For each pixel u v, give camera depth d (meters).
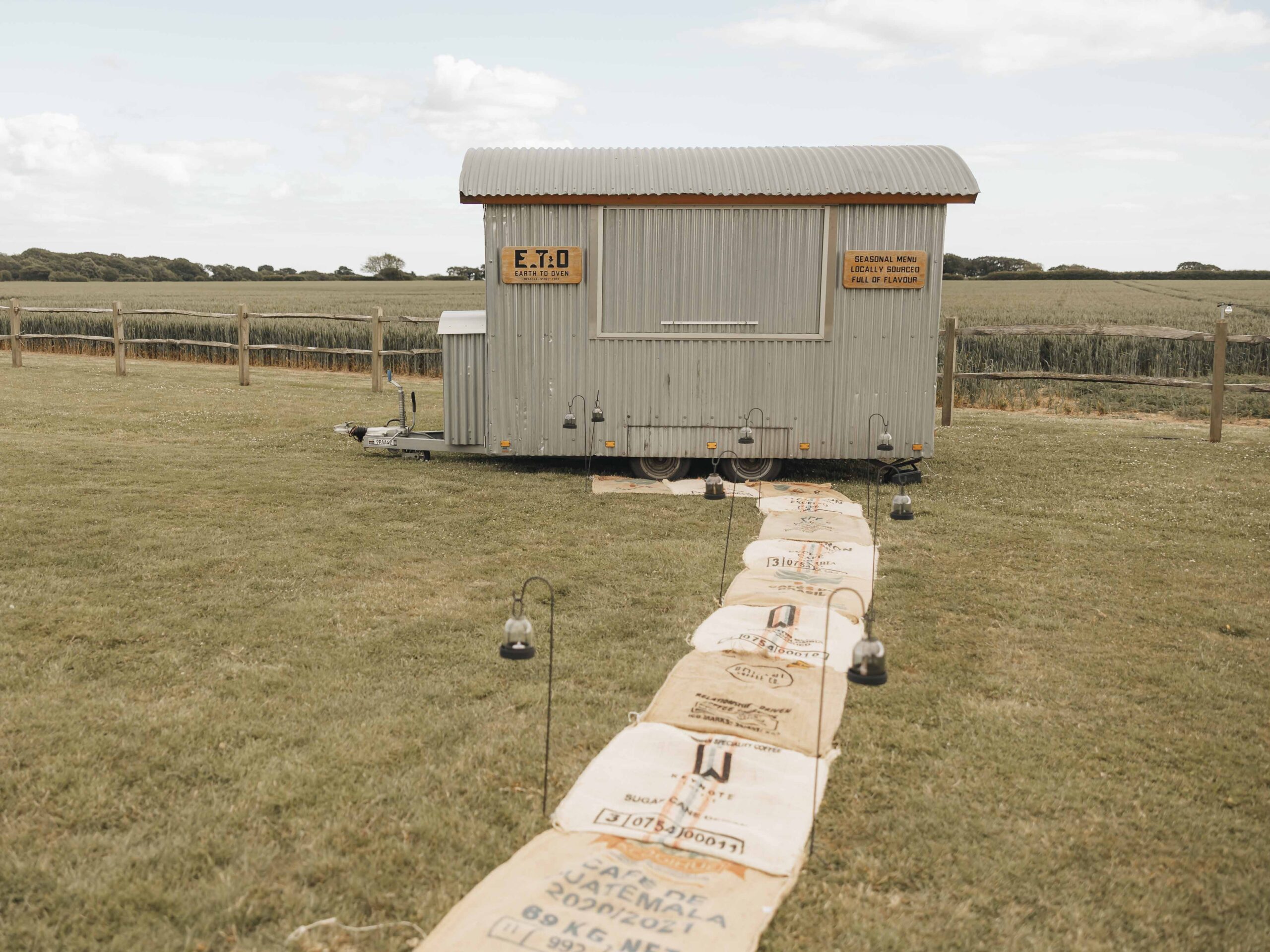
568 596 6.59
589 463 11.06
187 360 25.00
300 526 8.19
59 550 7.21
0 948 3.07
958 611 6.43
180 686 4.98
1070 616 6.39
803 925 3.25
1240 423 15.98
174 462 10.78
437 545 7.80
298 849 3.62
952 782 4.20
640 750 4.32
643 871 3.43
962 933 3.25
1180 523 8.88
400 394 11.68
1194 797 4.13
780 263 10.13
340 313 33.41
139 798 3.94
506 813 3.87
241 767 4.18
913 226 10.04
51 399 15.69
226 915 3.23
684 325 10.27
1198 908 3.41
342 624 5.94
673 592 6.71
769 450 10.48
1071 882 3.53
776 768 4.21
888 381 10.32
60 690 4.89
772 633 5.77
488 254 10.20
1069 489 10.34
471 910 3.20
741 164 10.30
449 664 5.37
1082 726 4.77
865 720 4.75
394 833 3.74
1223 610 6.50
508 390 10.48
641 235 10.12
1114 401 18.14
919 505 9.56
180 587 6.52
